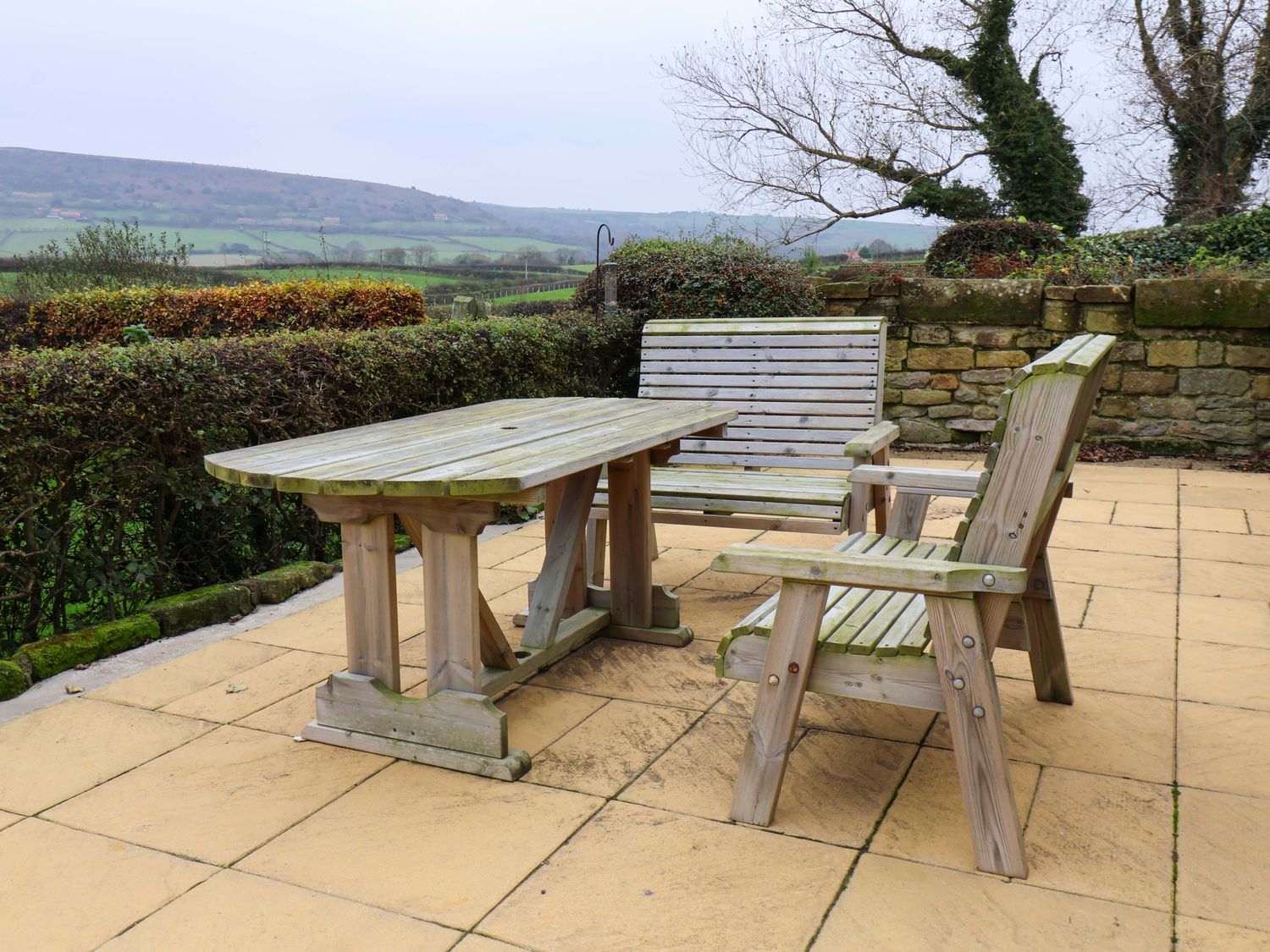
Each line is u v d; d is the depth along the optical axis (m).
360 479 2.20
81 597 3.52
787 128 13.19
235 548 4.04
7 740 2.66
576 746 2.59
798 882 1.95
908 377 7.06
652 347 4.61
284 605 3.84
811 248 11.02
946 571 1.86
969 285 6.81
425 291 10.46
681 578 4.16
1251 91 11.44
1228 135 11.82
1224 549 4.39
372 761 2.53
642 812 2.24
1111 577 4.01
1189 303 6.36
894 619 2.24
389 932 1.82
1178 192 12.13
